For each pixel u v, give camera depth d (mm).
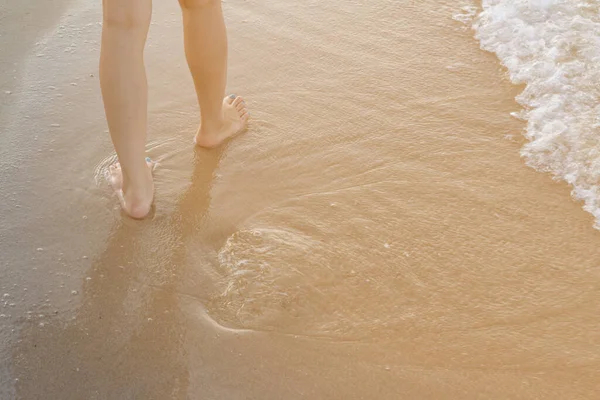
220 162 2438
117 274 2012
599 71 2814
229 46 3023
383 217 2209
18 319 1877
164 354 1795
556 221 2211
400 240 2129
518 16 3211
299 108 2686
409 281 1999
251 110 2676
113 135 2105
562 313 1919
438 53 3020
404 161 2438
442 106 2707
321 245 2104
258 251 2076
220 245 2109
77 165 2387
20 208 2213
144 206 2188
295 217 2205
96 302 1930
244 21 3189
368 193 2301
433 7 3350
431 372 1757
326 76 2861
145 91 2080
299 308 1914
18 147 2445
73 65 2873
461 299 1952
